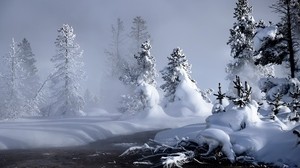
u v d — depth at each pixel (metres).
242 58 39.53
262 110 25.00
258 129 15.45
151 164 14.74
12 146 19.38
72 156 16.66
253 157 14.02
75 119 34.25
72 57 44.16
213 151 14.70
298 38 25.98
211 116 17.41
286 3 25.64
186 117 32.69
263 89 26.19
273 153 13.88
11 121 33.38
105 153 17.66
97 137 23.45
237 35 39.59
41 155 16.88
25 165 14.41
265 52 26.27
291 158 13.17
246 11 39.91
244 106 16.84
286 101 23.14
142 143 21.69
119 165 14.55
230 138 15.11
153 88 33.06
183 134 20.19
